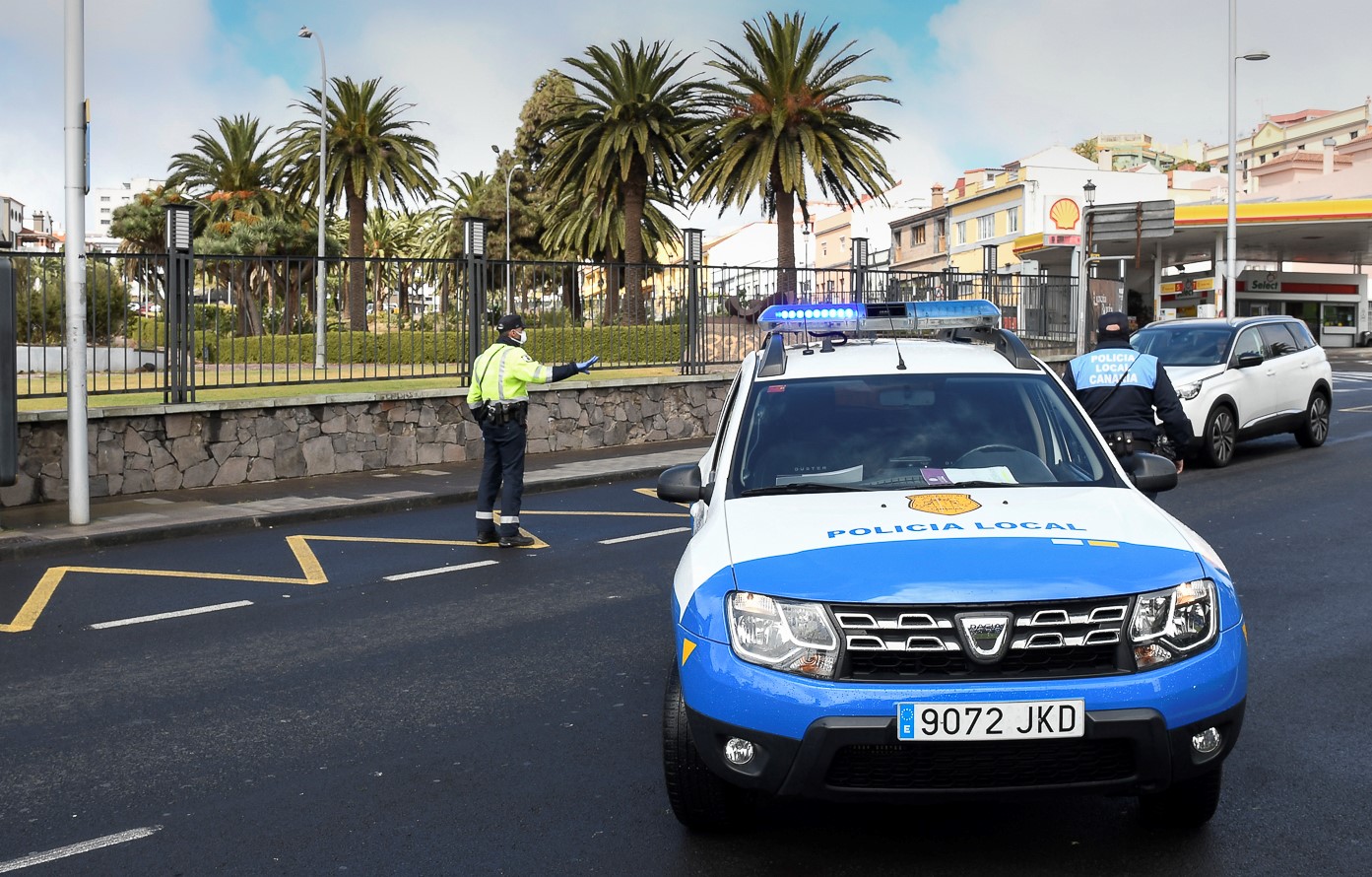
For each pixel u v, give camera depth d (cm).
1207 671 341
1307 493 1173
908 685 332
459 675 598
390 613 744
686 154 2962
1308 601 717
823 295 1895
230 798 439
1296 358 1548
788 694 337
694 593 371
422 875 371
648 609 734
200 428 1288
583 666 607
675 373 1752
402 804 430
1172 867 364
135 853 392
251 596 801
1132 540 369
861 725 330
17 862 387
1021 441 459
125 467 1234
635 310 1694
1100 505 404
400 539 1022
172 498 1216
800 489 438
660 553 928
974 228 6456
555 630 688
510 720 523
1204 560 366
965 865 370
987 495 418
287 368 1365
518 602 765
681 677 370
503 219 5969
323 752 488
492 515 990
